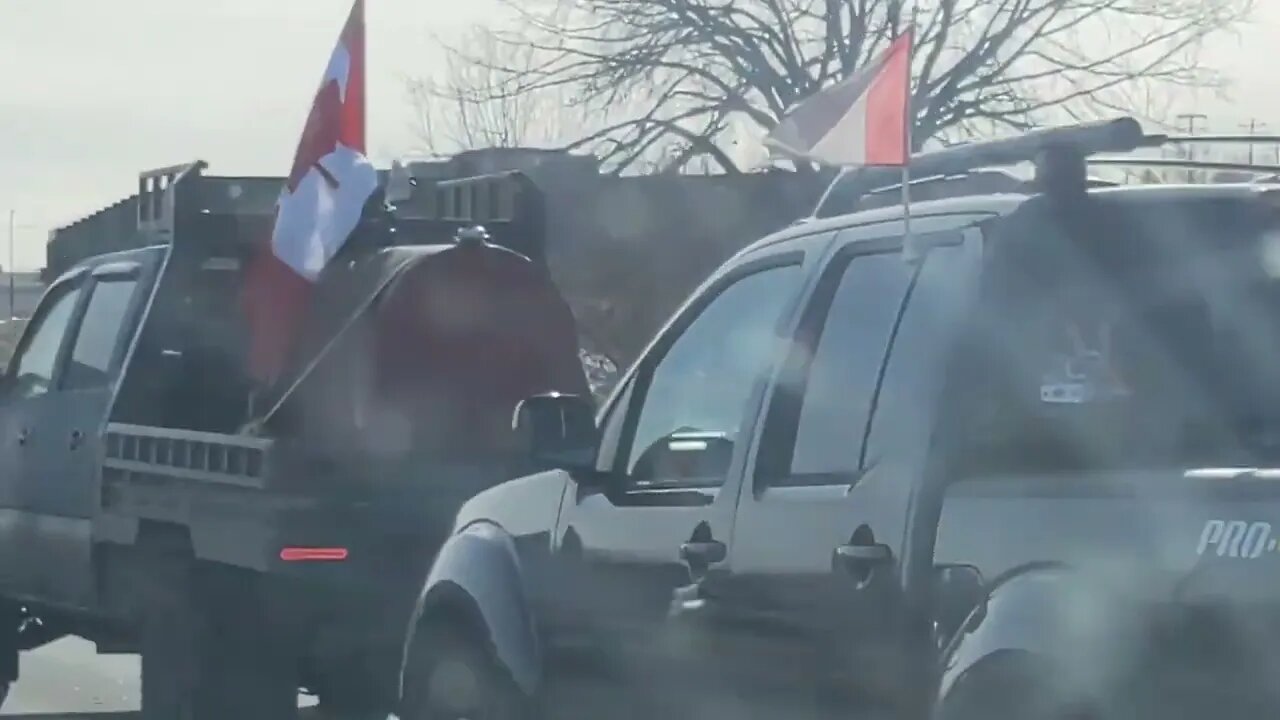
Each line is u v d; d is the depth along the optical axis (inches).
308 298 359.6
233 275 385.7
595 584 239.3
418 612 274.5
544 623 250.4
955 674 173.3
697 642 217.2
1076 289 188.7
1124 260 191.5
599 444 249.4
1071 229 190.4
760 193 944.3
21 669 525.7
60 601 398.6
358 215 355.9
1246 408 184.1
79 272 418.6
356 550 320.8
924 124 1107.3
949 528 178.1
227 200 394.6
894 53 201.3
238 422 382.3
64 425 398.3
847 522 191.2
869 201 246.4
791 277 219.1
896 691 182.4
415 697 276.7
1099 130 190.2
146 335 382.3
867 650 186.5
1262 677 150.2
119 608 373.4
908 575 181.2
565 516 248.1
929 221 199.0
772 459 209.3
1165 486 161.0
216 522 333.1
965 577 175.2
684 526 221.6
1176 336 189.0
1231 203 196.4
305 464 321.7
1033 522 169.8
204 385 383.9
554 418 251.8
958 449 181.3
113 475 374.9
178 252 384.5
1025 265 187.8
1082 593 163.0
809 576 196.1
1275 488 153.1
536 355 361.1
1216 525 154.7
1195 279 192.1
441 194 412.5
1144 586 158.4
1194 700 154.5
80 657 553.9
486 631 257.8
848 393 199.8
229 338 383.6
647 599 228.1
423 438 351.6
